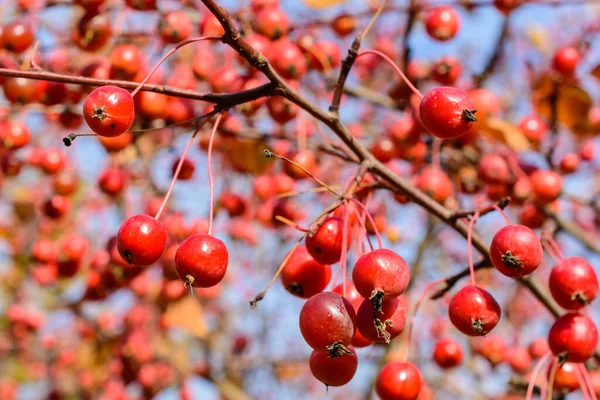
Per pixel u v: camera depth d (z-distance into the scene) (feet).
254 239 2.15
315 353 1.26
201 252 1.23
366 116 2.31
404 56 1.74
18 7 1.60
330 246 1.30
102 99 1.24
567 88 1.76
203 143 1.74
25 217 2.54
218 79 1.56
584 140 1.95
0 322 2.68
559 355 1.33
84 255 1.71
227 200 1.80
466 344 2.38
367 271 1.21
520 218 1.74
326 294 1.22
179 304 1.79
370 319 1.23
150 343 2.12
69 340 2.76
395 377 1.32
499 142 1.68
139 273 1.62
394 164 1.69
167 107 1.54
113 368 2.13
